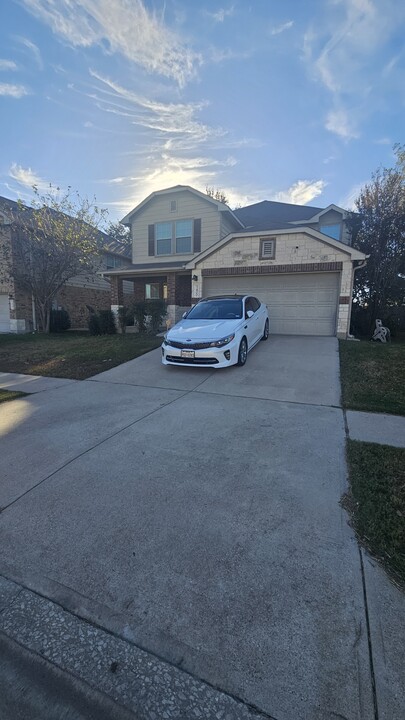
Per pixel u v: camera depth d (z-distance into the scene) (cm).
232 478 333
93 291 2183
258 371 739
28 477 346
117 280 1612
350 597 203
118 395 621
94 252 1703
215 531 262
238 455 378
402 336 1463
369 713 146
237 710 151
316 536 253
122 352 977
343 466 350
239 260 1220
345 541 247
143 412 523
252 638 181
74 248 1606
